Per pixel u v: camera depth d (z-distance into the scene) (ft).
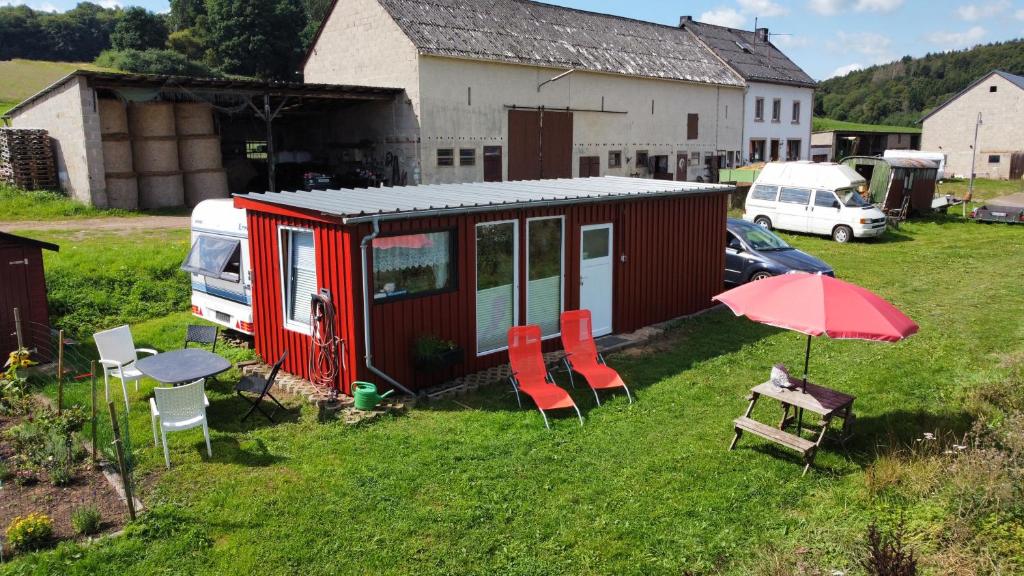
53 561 18.66
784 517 21.25
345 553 19.36
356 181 94.58
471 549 19.60
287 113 107.55
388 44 93.09
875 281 56.03
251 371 33.55
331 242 29.22
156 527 20.33
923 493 21.76
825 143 185.78
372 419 27.73
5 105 142.10
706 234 45.57
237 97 88.63
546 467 24.13
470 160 96.73
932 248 72.54
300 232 31.53
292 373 33.12
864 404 29.84
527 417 28.32
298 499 21.94
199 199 86.38
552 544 19.81
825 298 23.52
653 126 121.60
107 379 29.91
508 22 106.93
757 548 19.66
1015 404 28.37
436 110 92.07
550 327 36.96
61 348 27.99
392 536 20.11
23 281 34.06
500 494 22.31
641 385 32.27
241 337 39.34
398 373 30.37
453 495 22.22
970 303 48.11
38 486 22.93
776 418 28.40
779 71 150.30
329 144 104.12
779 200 81.46
